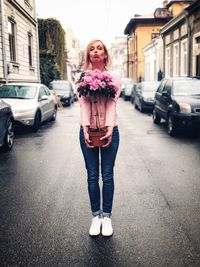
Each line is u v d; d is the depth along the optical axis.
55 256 3.22
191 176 5.98
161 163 6.94
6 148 8.30
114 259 3.14
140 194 4.98
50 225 3.92
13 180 5.81
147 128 12.31
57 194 5.03
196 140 9.78
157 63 32.56
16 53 19.58
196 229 3.78
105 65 3.66
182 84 11.55
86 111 3.49
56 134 11.03
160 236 3.60
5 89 12.25
